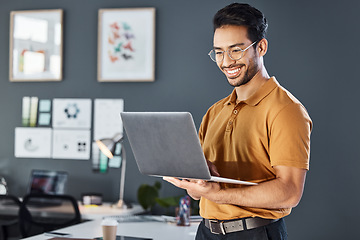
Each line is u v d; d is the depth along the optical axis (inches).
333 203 166.4
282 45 171.8
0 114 196.2
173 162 64.2
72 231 109.1
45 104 192.5
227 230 71.7
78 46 190.1
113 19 185.6
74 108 189.6
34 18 192.9
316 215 167.3
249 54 67.3
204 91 178.7
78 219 143.4
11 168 194.5
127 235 106.4
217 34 68.2
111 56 185.6
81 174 188.9
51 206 144.2
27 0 194.2
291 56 171.0
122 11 184.7
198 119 179.0
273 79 70.5
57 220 144.0
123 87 185.6
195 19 179.9
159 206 179.2
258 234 69.6
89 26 189.2
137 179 183.5
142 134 66.6
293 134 65.2
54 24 191.2
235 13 66.8
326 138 167.8
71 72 190.4
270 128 67.2
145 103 183.3
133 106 184.4
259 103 69.4
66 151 190.1
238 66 67.5
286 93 68.6
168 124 62.1
